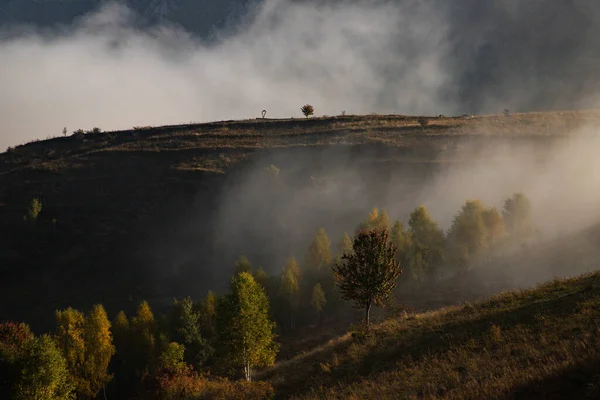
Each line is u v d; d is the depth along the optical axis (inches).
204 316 2399.1
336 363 954.1
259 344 1434.5
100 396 2325.3
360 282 1205.7
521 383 512.7
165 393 1006.4
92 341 2084.2
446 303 2266.2
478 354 733.3
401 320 1112.8
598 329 628.1
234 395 925.8
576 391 459.2
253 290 1483.8
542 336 703.7
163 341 2225.6
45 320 3599.9
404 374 756.6
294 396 861.8
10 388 1391.5
